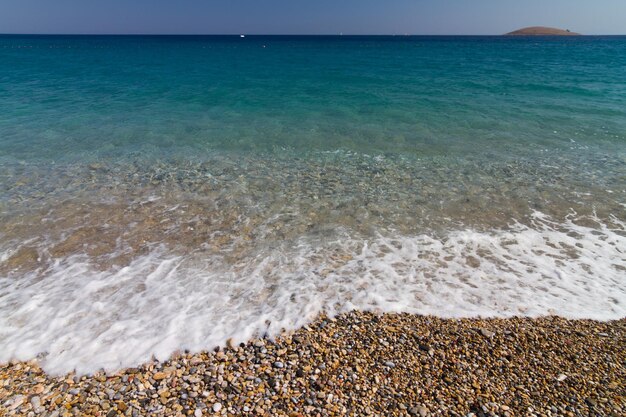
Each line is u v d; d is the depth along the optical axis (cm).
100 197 907
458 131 1512
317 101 2128
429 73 3406
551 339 510
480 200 913
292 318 548
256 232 773
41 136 1386
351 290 611
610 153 1240
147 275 640
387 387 433
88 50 7081
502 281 634
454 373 452
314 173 1079
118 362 470
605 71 3453
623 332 525
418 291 610
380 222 815
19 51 6544
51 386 436
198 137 1423
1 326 526
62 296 587
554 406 410
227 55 5981
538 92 2348
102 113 1783
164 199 904
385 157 1218
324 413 400
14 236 738
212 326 531
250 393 425
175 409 405
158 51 6988
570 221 816
